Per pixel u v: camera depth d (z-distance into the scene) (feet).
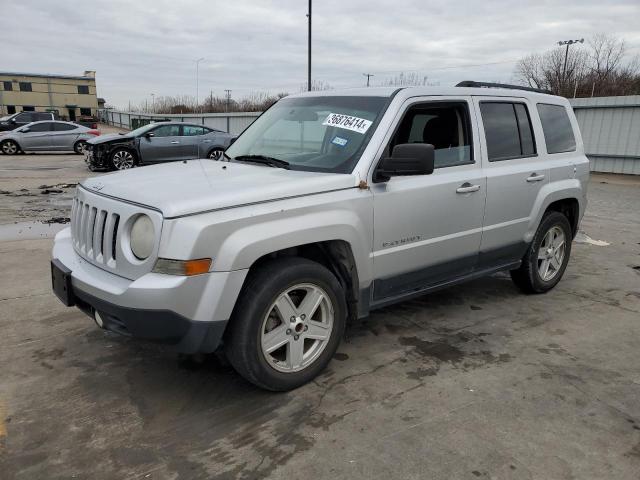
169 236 8.92
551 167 15.94
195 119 115.96
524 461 8.69
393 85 13.23
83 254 10.73
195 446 8.98
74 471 8.32
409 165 10.77
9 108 258.16
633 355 12.71
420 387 11.01
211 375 11.39
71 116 272.72
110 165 49.90
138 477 8.20
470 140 13.69
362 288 11.59
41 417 9.74
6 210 29.84
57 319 14.14
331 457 8.73
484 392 10.84
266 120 14.47
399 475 8.31
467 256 13.88
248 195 9.67
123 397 10.48
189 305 9.05
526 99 15.65
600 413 10.15
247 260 9.41
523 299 16.57
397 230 11.91
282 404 10.31
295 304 10.84
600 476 8.37
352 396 10.61
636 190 42.52
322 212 10.51
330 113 12.78
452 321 14.65
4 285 16.70
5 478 8.13
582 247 23.45
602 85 154.81
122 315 9.16
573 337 13.70
